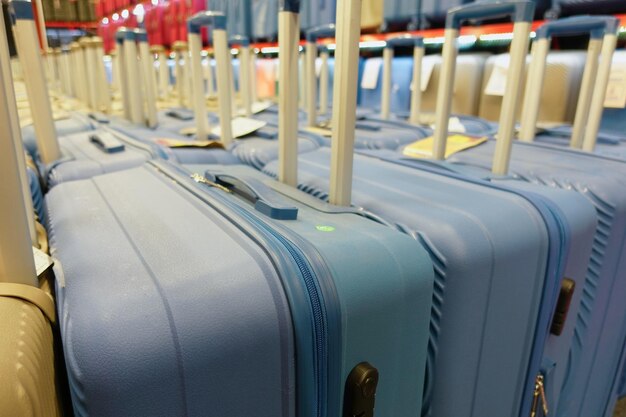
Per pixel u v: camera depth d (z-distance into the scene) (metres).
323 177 0.85
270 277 0.42
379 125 1.62
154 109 1.74
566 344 0.79
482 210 0.63
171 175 0.81
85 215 0.61
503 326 0.64
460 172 0.90
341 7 0.58
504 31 2.05
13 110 0.54
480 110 2.15
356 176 0.84
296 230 0.53
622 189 0.81
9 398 0.28
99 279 0.42
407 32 2.38
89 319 0.36
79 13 3.44
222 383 0.39
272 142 1.32
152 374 0.35
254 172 0.95
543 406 0.78
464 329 0.58
